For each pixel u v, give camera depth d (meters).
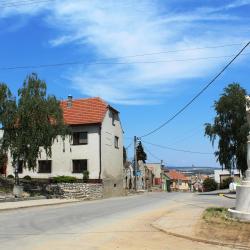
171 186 115.38
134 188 64.38
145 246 12.16
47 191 39.16
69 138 48.25
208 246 12.15
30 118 35.41
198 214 19.36
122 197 46.19
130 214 21.64
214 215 17.52
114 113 53.34
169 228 15.19
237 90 51.78
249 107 17.98
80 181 46.69
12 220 18.53
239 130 50.34
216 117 52.53
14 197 31.94
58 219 19.06
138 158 79.44
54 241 12.67
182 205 27.83
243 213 15.70
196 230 14.33
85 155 48.44
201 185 98.88
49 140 36.22
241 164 50.97
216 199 36.19
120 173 55.22
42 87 36.53
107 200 37.44
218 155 52.84
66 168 48.88
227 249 11.72
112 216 20.59
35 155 35.62
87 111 49.75
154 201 34.34
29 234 14.05
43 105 35.81
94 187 45.00
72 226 16.42
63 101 51.56
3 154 36.53
